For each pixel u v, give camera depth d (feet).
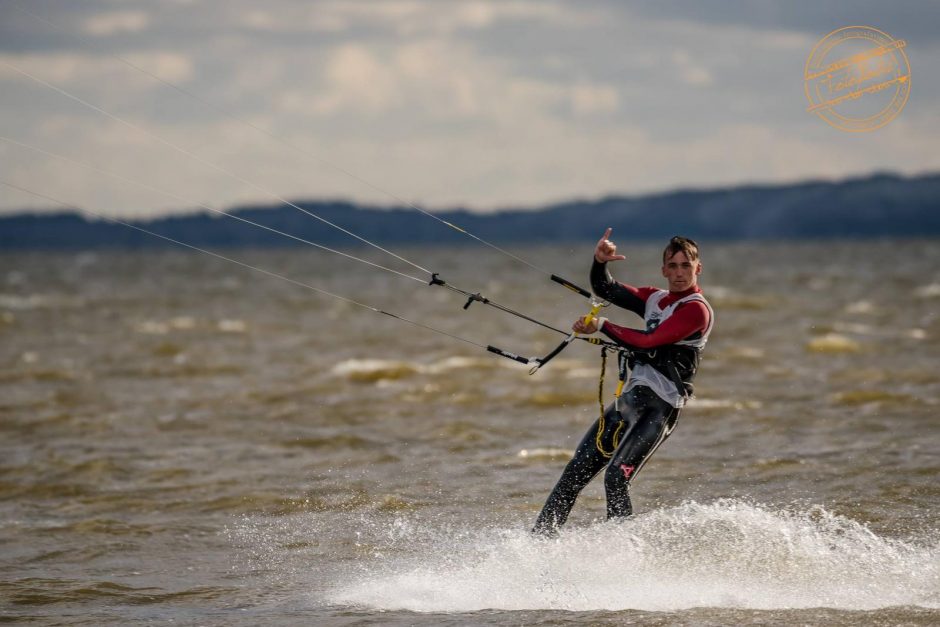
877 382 194.70
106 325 364.79
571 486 85.51
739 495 109.19
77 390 199.93
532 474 122.83
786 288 581.12
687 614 72.90
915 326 323.78
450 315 410.72
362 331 334.24
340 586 83.05
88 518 106.11
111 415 169.37
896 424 149.79
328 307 472.85
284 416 167.32
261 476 123.75
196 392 196.13
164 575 87.30
